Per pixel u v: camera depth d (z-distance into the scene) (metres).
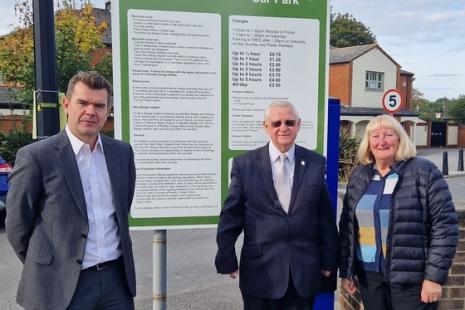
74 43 14.67
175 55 3.18
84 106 2.37
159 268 3.31
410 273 2.64
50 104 3.98
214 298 4.73
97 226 2.45
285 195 2.81
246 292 2.82
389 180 2.75
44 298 2.31
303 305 2.84
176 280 5.31
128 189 2.62
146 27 3.13
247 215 2.81
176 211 3.28
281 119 2.75
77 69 14.43
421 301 2.67
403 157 2.76
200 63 3.22
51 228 2.33
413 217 2.64
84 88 2.37
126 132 3.17
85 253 2.41
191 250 6.62
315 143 3.44
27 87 14.88
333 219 2.88
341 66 32.47
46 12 3.95
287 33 3.31
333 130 3.49
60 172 2.34
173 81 3.19
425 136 39.34
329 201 2.87
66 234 2.33
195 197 3.29
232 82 3.27
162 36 3.15
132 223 3.22
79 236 2.36
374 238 2.75
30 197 2.31
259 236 2.77
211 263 5.98
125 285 2.57
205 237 7.40
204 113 3.25
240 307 4.50
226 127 3.29
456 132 40.06
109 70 15.77
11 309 4.45
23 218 2.33
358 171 2.90
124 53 3.12
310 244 2.80
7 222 2.36
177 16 3.15
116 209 2.49
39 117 3.98
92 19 15.80
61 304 2.32
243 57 3.27
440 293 2.61
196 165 3.28
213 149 3.29
